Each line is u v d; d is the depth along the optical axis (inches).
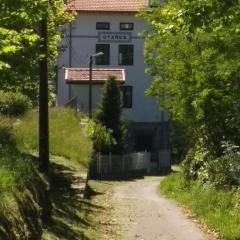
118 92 2359.7
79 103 2664.9
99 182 1732.3
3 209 456.4
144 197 1288.1
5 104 1553.9
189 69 1179.9
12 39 514.0
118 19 2812.5
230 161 1030.4
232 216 818.8
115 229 789.2
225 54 770.2
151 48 1514.5
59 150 1595.7
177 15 517.0
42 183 680.4
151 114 2795.3
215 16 507.8
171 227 818.8
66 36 2780.5
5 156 639.1
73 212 840.9
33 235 517.0
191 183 1237.1
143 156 2438.5
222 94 968.3
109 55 2807.6
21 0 531.5
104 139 2073.1
